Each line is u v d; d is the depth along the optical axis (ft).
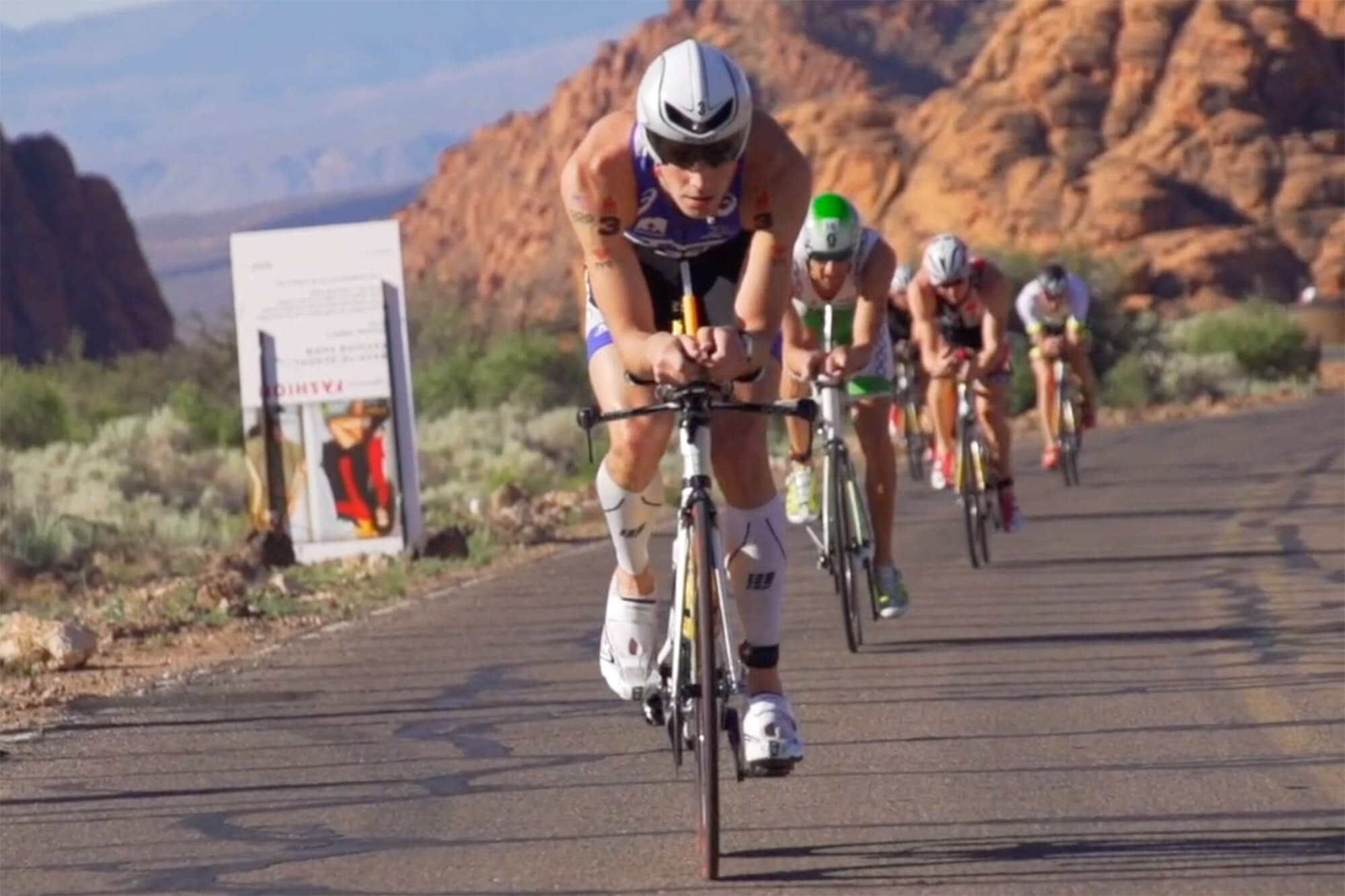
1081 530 112.68
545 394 260.42
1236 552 99.30
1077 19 647.15
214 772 55.88
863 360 72.38
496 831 47.83
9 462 164.96
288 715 64.69
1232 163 604.90
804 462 75.87
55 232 610.65
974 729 58.23
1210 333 350.23
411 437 112.37
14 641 76.54
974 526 97.91
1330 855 43.16
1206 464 160.04
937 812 48.21
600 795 51.24
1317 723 57.31
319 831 48.52
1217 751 53.98
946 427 121.08
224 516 144.05
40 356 572.10
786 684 67.00
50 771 56.70
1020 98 640.99
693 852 45.03
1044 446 194.29
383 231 111.34
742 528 45.42
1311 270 572.92
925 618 81.20
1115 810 47.80
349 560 110.93
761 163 43.88
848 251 70.54
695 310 43.70
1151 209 585.63
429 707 65.21
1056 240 587.68
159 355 306.96
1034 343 149.59
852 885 41.88
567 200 44.04
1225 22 638.12
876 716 60.70
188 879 44.29
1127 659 69.05
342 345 111.75
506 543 120.88
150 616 90.12
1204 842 44.57
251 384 112.27
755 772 44.29
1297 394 304.09
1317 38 642.22
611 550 114.01
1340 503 122.01
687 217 44.52
